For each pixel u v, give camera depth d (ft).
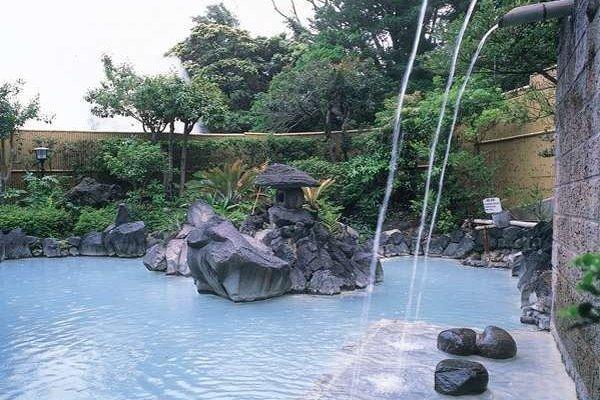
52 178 56.49
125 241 47.09
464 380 13.97
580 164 13.55
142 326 23.81
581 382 13.06
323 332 22.45
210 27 92.02
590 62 12.16
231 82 86.17
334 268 32.58
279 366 17.97
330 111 64.34
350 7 72.38
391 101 56.54
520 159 49.26
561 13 15.46
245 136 67.31
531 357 17.20
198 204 43.29
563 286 16.65
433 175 50.96
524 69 30.96
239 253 28.58
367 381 15.25
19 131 59.88
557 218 18.61
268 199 47.37
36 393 15.84
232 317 25.41
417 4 71.20
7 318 25.49
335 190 55.83
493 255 41.96
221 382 16.53
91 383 16.63
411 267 40.55
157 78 60.95
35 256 47.39
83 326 23.86
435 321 24.09
